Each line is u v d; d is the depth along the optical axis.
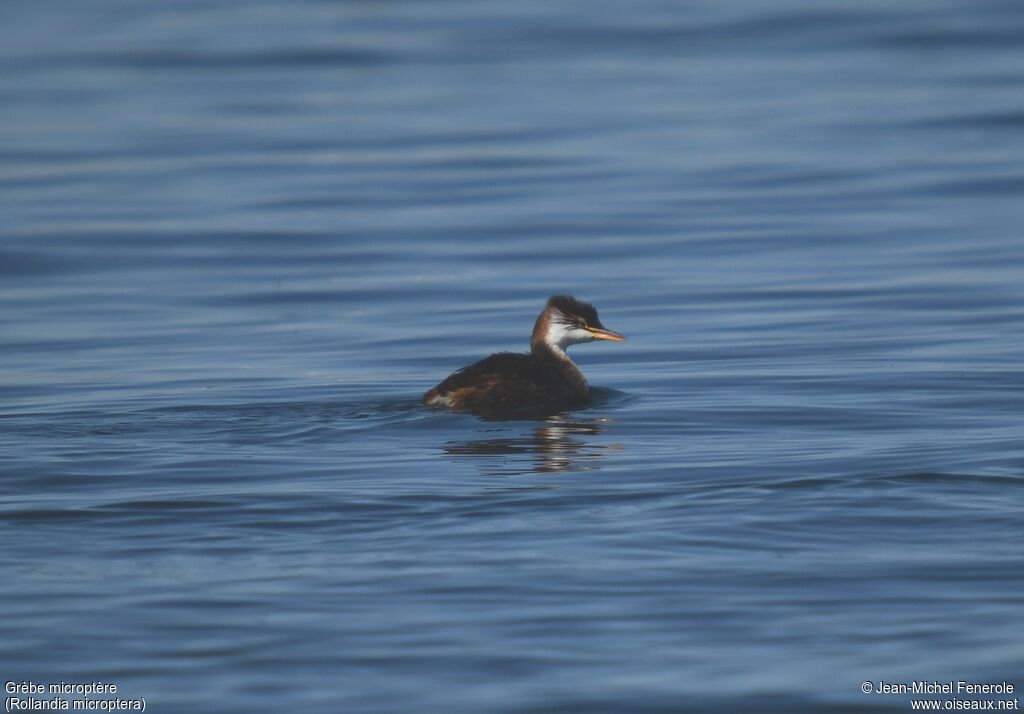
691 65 38.28
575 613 9.68
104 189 28.50
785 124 32.38
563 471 12.98
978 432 14.27
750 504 11.76
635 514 11.59
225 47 41.34
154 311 21.44
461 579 10.24
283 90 36.72
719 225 25.36
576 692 8.64
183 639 9.37
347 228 25.70
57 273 23.52
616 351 18.75
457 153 30.77
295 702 8.58
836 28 41.19
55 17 46.53
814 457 13.34
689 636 9.33
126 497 12.26
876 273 22.30
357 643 9.28
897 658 8.98
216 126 33.44
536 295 21.88
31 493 12.41
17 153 31.28
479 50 40.44
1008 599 9.77
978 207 26.03
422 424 14.93
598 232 25.12
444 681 8.80
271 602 9.90
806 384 16.67
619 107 34.31
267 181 28.97
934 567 10.33
